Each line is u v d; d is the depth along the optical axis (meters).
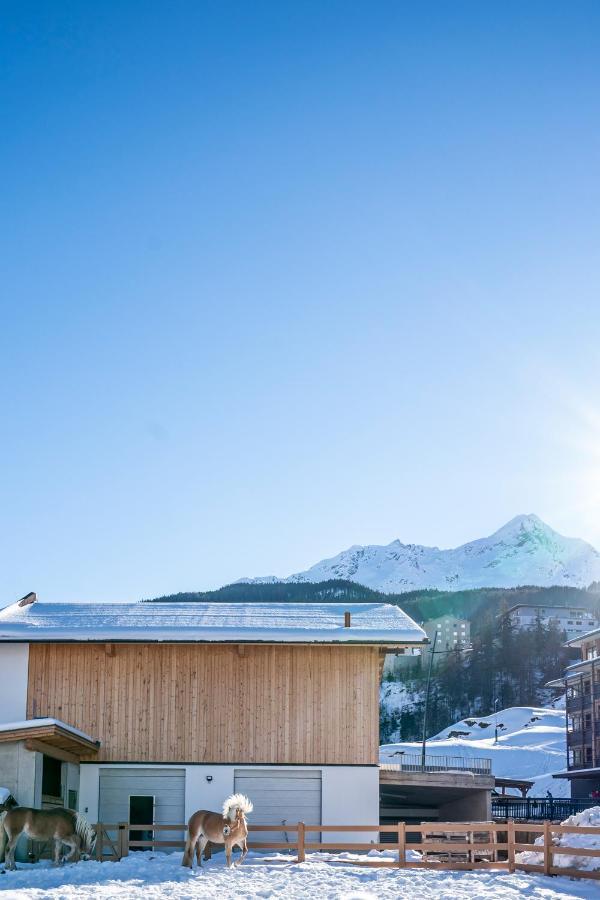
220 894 17.22
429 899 16.64
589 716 73.94
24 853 22.84
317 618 31.38
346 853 25.92
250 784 28.69
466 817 40.38
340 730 29.00
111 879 19.45
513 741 102.88
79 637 28.86
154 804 28.58
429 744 97.56
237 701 29.16
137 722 28.98
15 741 23.84
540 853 20.72
